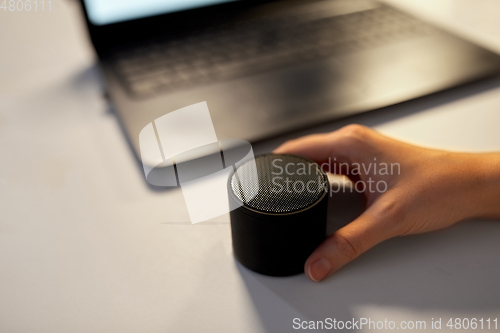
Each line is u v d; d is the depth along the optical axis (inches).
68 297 13.5
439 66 23.1
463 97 22.7
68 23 34.3
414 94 21.1
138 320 12.8
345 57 24.1
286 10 29.9
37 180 18.5
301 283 13.7
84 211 16.8
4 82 26.1
